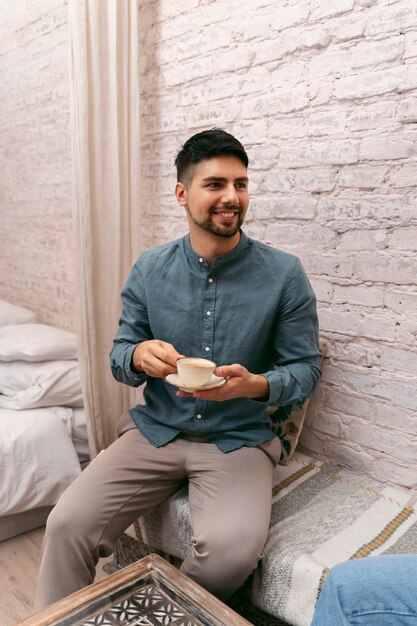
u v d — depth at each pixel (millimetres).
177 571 1034
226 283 1395
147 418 1517
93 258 1894
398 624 761
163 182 2076
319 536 1256
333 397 1644
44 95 2617
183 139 1961
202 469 1350
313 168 1584
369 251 1496
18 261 3135
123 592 983
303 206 1628
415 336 1437
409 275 1423
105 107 1823
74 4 1683
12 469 1727
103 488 1312
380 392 1531
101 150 1847
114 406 2035
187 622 921
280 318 1415
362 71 1428
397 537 1266
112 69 1780
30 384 1997
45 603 1187
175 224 2057
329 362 1638
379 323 1507
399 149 1389
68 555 1222
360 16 1407
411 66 1334
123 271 1969
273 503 1405
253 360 1427
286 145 1642
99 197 1875
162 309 1449
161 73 1991
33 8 2580
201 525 1191
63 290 2770
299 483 1526
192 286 1416
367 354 1548
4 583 1599
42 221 2832
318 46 1508
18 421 1827
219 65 1778
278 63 1612
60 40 2439
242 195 1309
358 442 1600
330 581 830
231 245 1369
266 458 1412
